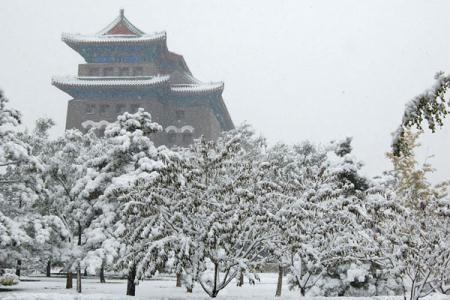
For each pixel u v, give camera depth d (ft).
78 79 284.41
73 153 89.40
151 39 280.92
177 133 288.51
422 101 26.50
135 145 75.36
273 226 54.54
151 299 55.11
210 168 54.34
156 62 302.04
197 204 50.44
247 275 51.52
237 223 49.47
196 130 286.87
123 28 302.45
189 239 48.93
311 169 61.82
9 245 77.20
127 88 274.16
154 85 270.67
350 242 59.26
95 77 284.00
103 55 296.51
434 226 59.41
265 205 55.47
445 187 98.32
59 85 277.85
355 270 64.85
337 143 82.53
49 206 88.07
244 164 54.08
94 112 285.23
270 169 57.82
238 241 53.57
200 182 53.31
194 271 51.26
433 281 60.85
